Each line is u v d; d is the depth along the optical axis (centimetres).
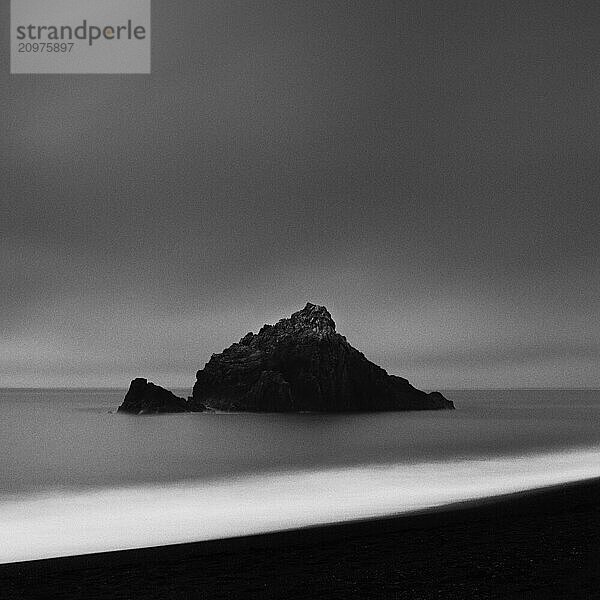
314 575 1783
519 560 1869
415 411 13512
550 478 4228
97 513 3194
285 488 4091
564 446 6769
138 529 2753
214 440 7938
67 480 4659
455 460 5638
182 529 2748
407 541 2192
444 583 1675
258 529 2720
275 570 1845
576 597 1538
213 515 3100
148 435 8594
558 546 2031
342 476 4703
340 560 1942
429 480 4328
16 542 2494
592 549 1983
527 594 1567
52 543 2473
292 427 9731
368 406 12938
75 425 10100
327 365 12744
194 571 1848
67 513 3203
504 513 2739
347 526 2564
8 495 3909
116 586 1716
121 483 4478
